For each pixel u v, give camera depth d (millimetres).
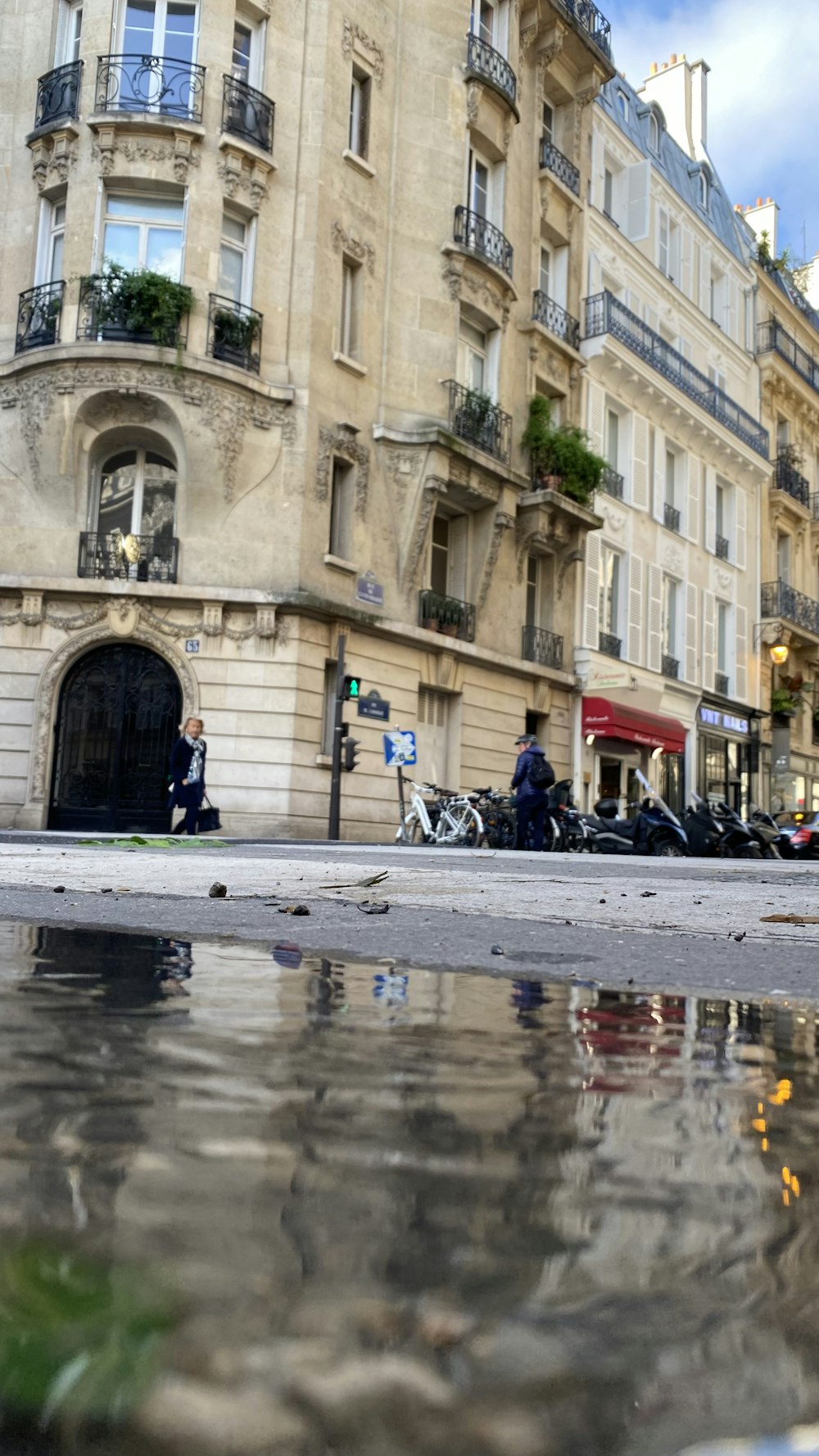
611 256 27562
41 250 19078
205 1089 663
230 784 17969
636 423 27938
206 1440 203
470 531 22703
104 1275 294
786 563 37000
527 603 24766
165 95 18406
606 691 25625
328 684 19203
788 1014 1529
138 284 17734
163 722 18312
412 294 21219
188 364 17812
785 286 37750
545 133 25281
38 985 1353
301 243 19312
